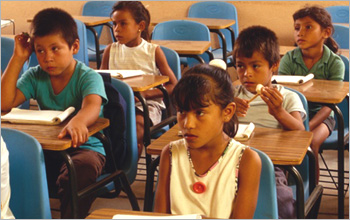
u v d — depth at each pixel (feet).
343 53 14.43
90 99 8.37
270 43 8.43
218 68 5.90
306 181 8.55
